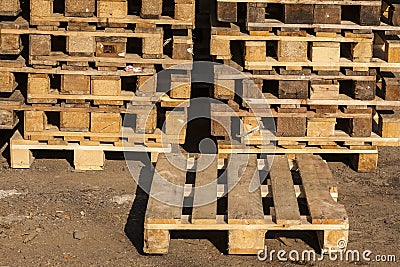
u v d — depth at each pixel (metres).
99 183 6.59
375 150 6.79
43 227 5.83
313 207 5.65
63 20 6.49
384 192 6.50
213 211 5.61
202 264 5.40
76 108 6.68
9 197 6.28
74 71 6.57
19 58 6.71
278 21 6.43
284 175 6.22
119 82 6.62
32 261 5.38
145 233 5.43
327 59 6.51
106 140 6.78
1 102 6.64
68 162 7.00
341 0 6.38
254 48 6.44
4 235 5.70
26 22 6.56
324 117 6.63
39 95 6.61
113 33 6.52
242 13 6.75
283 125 6.65
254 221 5.45
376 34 7.02
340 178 6.75
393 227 5.93
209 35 7.32
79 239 5.68
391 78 6.71
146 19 6.53
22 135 6.88
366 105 6.65
